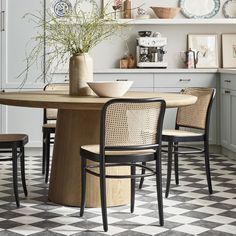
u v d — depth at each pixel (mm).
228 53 6859
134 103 3258
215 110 6395
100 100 3529
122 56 6793
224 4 6855
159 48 6523
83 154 3514
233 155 6062
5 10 6125
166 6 6836
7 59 6160
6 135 4113
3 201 4070
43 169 5094
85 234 3260
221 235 3250
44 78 6203
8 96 3885
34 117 6223
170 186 4621
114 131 3287
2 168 5395
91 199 3914
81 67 3990
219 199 4160
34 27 6145
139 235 3242
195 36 6844
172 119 6383
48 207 3912
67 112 4031
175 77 6340
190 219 3600
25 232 3293
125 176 3326
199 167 5539
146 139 3359
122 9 6703
